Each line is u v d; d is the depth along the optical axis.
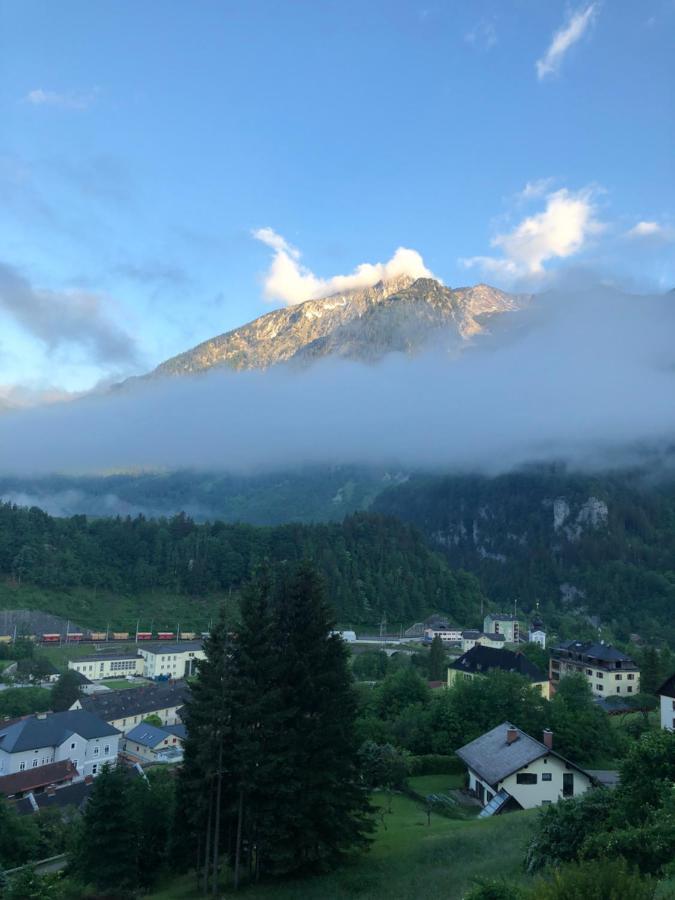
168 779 54.50
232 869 41.44
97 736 96.56
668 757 29.77
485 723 73.00
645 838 24.31
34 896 37.25
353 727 41.56
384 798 61.06
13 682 138.00
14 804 70.69
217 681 38.66
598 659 129.62
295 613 41.16
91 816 42.16
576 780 55.31
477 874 33.12
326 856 39.88
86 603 198.50
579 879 17.55
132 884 41.84
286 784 37.81
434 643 123.25
